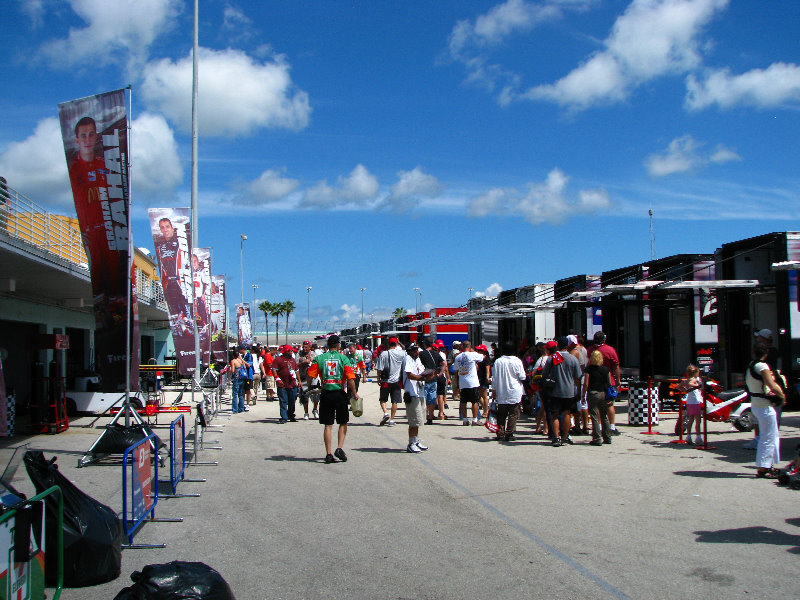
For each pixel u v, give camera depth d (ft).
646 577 17.11
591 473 31.19
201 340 66.74
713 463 33.12
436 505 25.25
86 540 16.75
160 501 26.25
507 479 30.07
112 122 36.04
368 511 24.40
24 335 67.62
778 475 28.66
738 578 16.93
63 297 71.56
